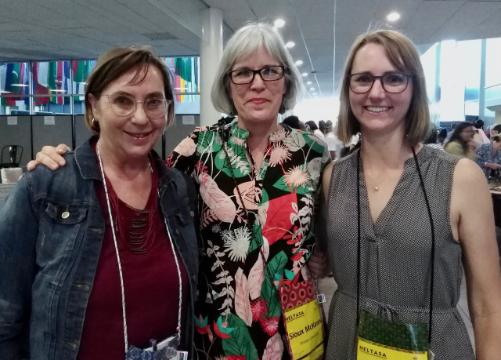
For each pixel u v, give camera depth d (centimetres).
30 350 98
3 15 564
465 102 1262
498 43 1200
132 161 106
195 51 854
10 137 517
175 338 105
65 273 96
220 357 121
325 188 129
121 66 97
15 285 97
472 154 457
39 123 514
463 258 110
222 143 131
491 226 105
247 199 124
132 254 102
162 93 104
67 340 94
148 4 502
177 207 115
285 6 600
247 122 130
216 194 125
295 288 123
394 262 108
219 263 123
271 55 125
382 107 110
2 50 832
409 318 107
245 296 120
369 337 107
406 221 107
